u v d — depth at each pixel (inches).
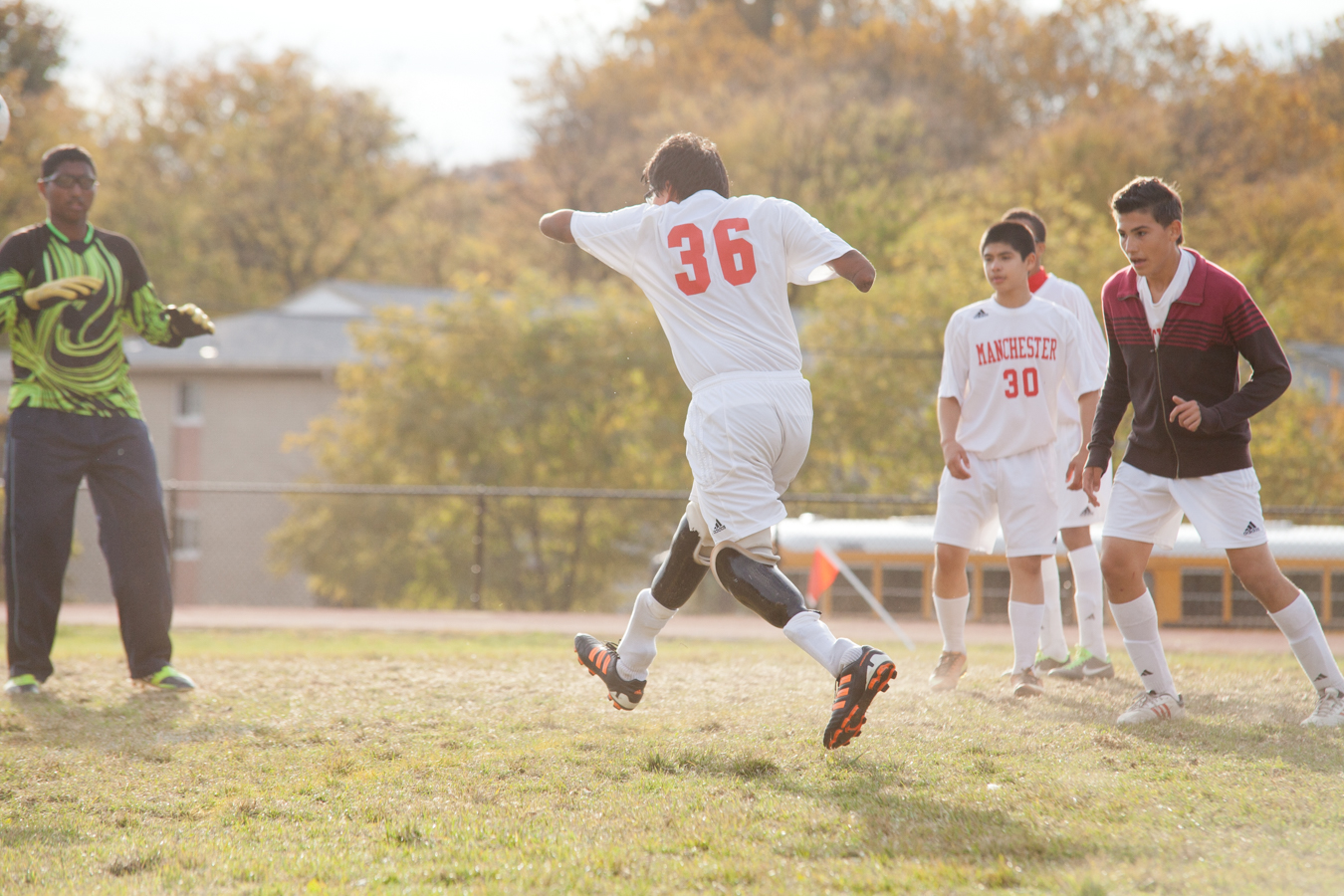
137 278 729.6
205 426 3784.5
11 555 688.4
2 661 872.9
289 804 409.1
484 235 6018.7
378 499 3137.3
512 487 3134.8
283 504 3752.5
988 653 955.3
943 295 2984.7
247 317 4116.6
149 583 693.9
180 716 581.6
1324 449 2642.7
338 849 356.5
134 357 3750.0
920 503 1601.9
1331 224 3843.5
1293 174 4217.5
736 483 452.1
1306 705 598.5
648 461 3206.2
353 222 5964.6
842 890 313.1
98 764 474.6
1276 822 366.9
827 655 428.5
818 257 462.0
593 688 658.8
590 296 3405.5
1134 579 572.7
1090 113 4569.4
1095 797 399.5
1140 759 459.8
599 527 3174.2
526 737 518.0
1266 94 4461.1
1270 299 3806.6
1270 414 2677.2
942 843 349.7
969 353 672.4
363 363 3240.7
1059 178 4047.7
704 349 461.1
